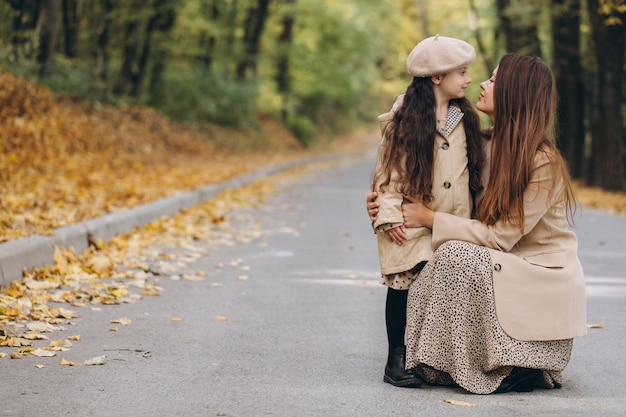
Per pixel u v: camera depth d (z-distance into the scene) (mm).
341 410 4230
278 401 4367
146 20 27609
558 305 4492
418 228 4539
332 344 5699
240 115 36281
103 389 4504
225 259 9289
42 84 21016
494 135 4535
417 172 4477
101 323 6082
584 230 13117
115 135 21672
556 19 23422
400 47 58969
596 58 21812
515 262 4469
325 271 8711
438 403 4352
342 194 19344
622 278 8578
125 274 7883
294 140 44906
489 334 4441
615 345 5789
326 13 46906
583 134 24594
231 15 36062
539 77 4531
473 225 4488
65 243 8328
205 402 4332
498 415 4168
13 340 5340
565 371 5098
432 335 4492
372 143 63312
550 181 4465
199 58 36312
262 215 14047
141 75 28953
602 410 4277
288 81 45969
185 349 5441
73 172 15484
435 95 4547
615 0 18516
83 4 26078
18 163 14594
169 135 26469
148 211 11414
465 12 35875
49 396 4355
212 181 17500
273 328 6137
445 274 4469
